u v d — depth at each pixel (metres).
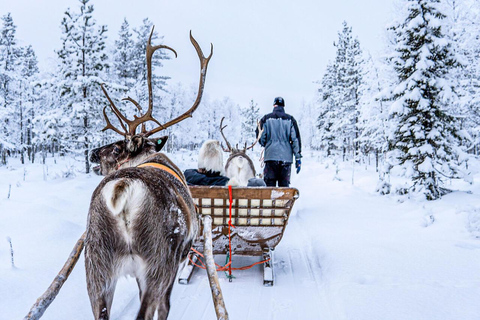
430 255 5.19
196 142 52.22
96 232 2.26
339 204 9.95
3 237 5.55
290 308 3.94
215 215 4.48
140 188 2.33
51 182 12.77
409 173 10.27
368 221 7.71
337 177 15.17
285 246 6.38
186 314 3.83
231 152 8.53
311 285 4.62
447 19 10.83
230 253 4.76
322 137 38.19
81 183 12.09
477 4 14.16
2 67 27.47
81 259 4.99
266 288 4.54
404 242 5.89
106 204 2.25
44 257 4.84
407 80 10.74
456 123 10.80
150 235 2.28
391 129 11.30
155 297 2.29
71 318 3.46
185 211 2.63
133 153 3.53
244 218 4.49
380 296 3.89
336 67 35.38
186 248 2.74
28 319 2.03
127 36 28.22
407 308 3.59
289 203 4.36
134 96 25.77
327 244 5.97
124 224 2.24
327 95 39.06
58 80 18.14
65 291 3.98
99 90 18.19
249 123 61.62
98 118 18.38
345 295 3.99
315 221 7.85
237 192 4.30
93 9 18.08
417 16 10.59
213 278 2.50
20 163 28.48
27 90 31.02
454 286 4.09
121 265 2.29
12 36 28.89
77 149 18.09
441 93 10.23
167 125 3.59
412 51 10.98
